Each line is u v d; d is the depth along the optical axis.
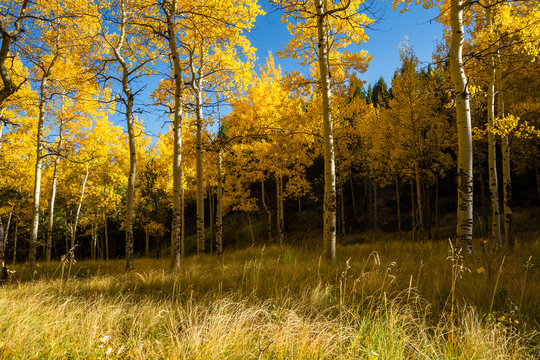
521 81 11.11
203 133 11.66
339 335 2.46
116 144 17.23
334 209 6.85
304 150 14.73
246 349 2.31
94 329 2.64
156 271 7.29
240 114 13.39
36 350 2.31
